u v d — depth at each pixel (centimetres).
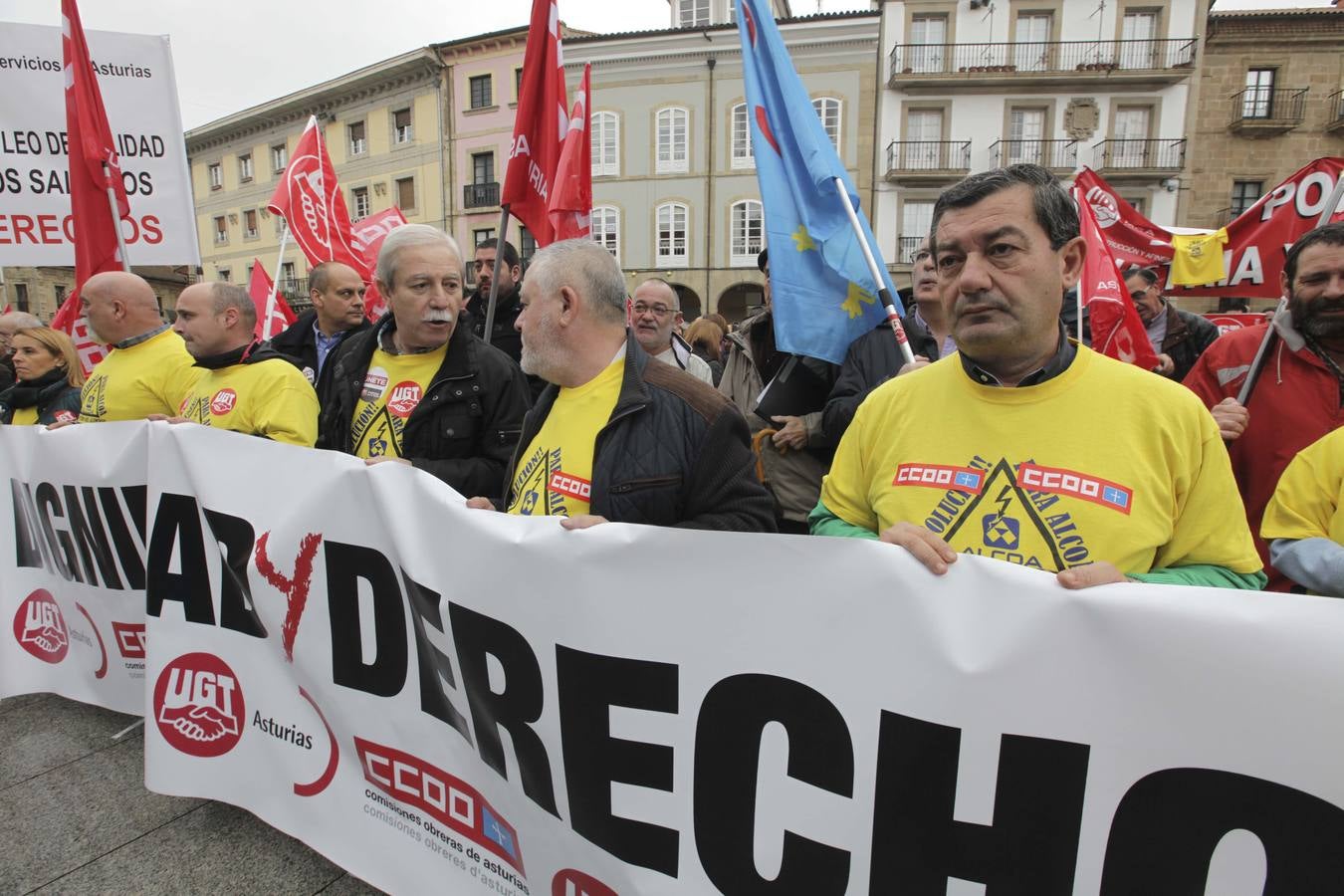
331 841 180
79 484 239
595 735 128
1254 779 88
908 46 2125
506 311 384
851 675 107
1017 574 99
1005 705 98
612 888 129
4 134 391
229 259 3444
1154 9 2084
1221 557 114
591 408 166
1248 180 2145
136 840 209
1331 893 86
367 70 2714
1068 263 124
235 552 191
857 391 242
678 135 2298
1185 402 117
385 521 159
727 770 117
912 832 104
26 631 272
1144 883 94
